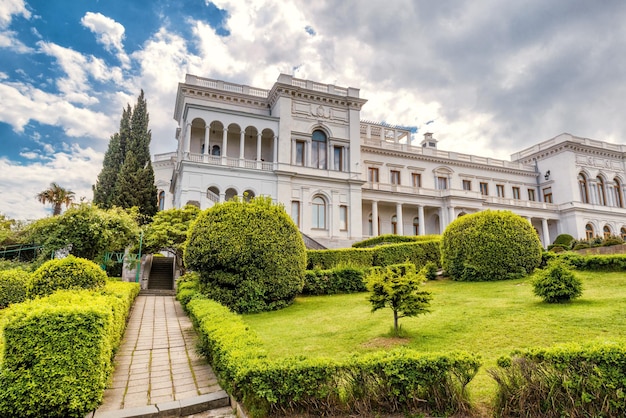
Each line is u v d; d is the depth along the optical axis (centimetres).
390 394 484
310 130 3416
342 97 3541
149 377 691
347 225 3347
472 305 1001
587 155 4709
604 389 439
